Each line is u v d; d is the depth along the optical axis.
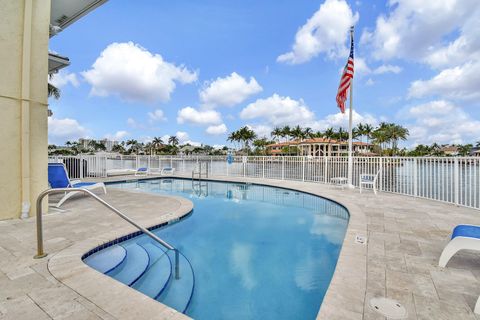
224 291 3.26
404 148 77.62
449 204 7.08
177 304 2.96
